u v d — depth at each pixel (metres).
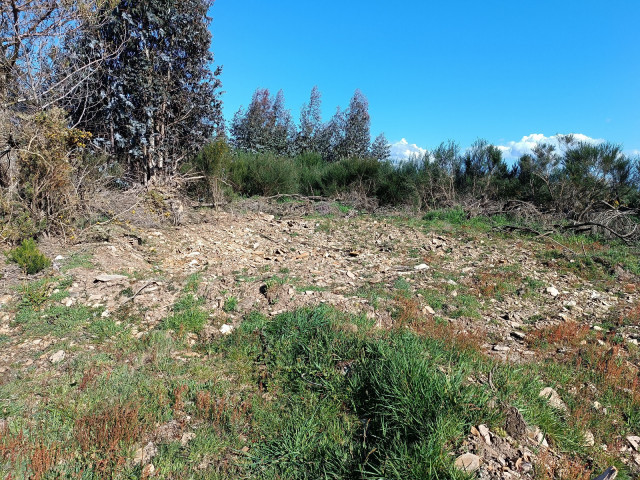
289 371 3.77
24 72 7.62
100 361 3.88
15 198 6.41
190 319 4.68
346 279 6.21
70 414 3.11
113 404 3.25
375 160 13.60
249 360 4.03
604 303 5.73
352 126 24.88
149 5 9.51
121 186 9.63
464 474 2.49
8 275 5.34
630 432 3.24
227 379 3.75
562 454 2.90
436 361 3.72
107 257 6.41
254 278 6.04
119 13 9.30
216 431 3.08
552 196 10.89
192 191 11.30
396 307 5.14
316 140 24.67
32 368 3.77
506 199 11.81
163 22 9.67
